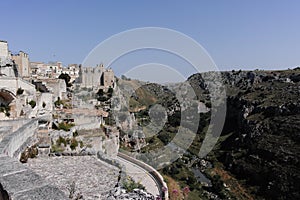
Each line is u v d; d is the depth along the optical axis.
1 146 8.12
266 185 47.44
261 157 55.38
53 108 31.36
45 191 3.99
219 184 39.97
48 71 74.31
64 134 17.66
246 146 63.47
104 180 9.80
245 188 47.69
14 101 26.25
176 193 11.71
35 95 29.45
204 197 26.97
